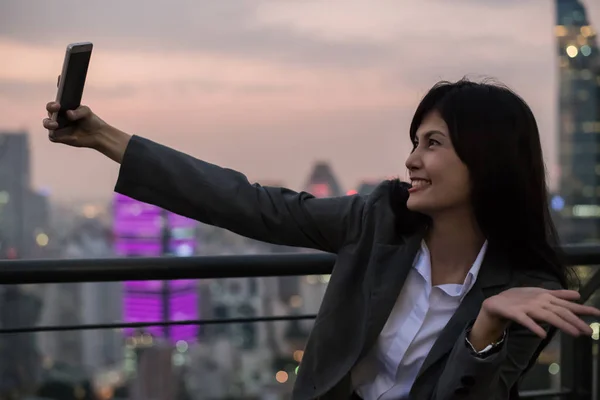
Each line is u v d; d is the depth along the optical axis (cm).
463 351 96
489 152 106
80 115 112
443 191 108
